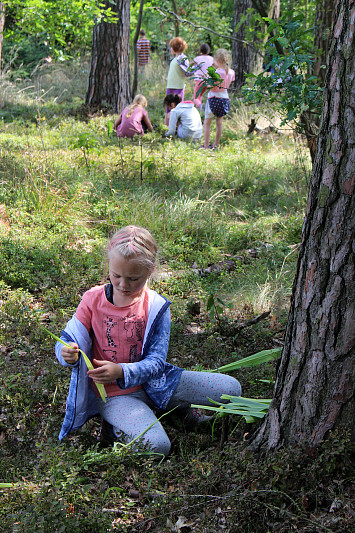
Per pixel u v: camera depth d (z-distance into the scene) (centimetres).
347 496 221
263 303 468
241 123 1191
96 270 514
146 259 265
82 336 286
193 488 241
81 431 298
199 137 1123
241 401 288
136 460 262
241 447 261
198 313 458
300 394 241
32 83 1540
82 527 222
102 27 1241
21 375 346
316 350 233
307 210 237
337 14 222
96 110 1258
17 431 298
